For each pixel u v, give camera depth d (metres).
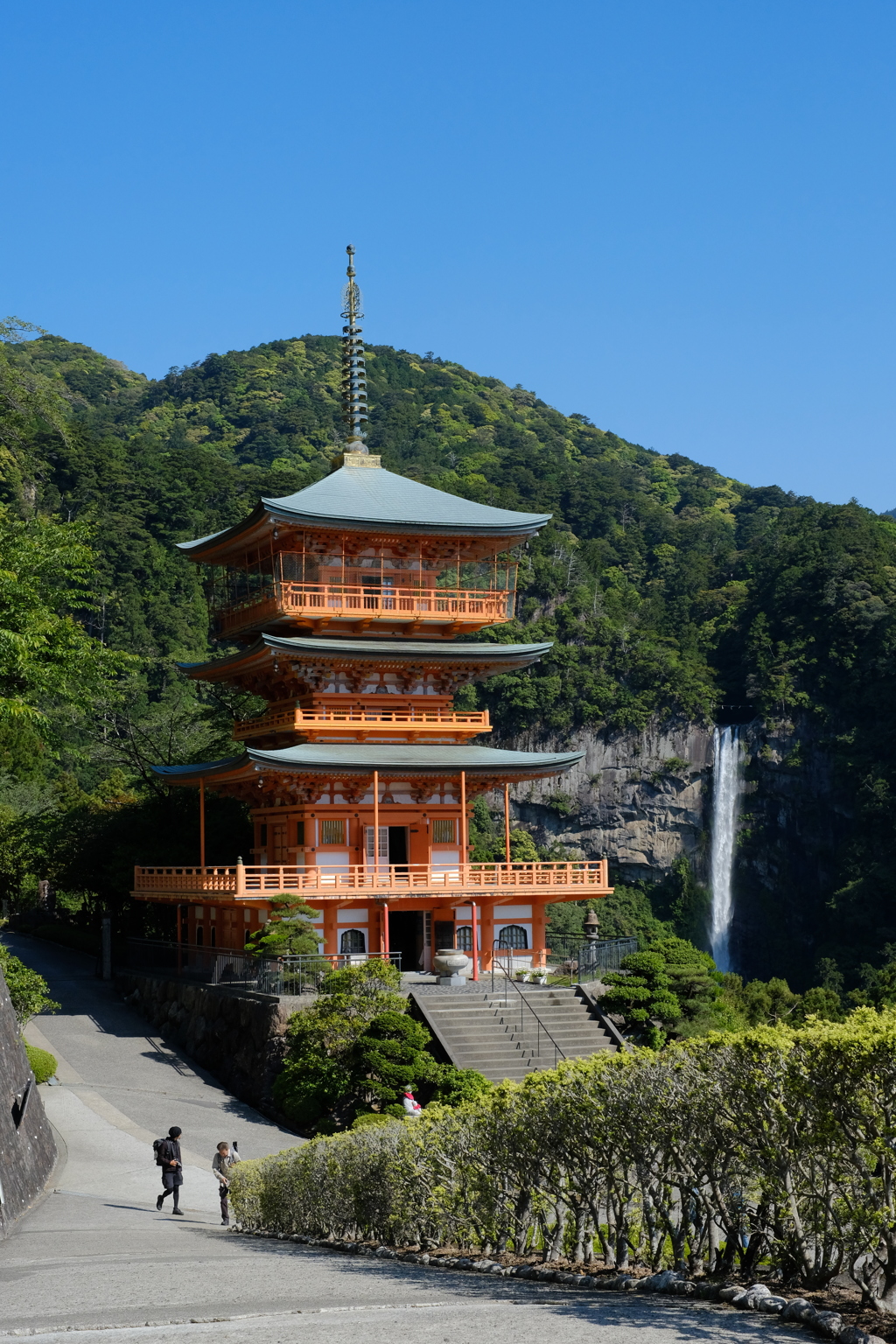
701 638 184.50
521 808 160.75
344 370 65.56
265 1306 13.36
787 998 63.75
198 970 56.78
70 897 86.19
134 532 156.62
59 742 54.50
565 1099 17.47
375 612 56.84
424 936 56.28
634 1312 12.46
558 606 180.50
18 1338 11.44
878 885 140.25
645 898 160.75
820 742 158.25
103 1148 37.38
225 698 82.69
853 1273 13.01
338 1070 41.53
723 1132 14.62
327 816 56.44
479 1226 19.89
